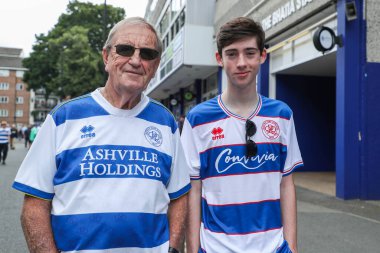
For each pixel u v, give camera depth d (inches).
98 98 63.8
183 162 71.1
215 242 77.3
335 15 312.2
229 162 78.9
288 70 439.5
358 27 283.7
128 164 60.7
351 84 282.0
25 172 58.8
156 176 62.7
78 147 59.7
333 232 194.2
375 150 284.0
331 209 250.2
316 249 167.3
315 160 475.2
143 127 64.4
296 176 422.0
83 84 1249.4
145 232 60.5
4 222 202.2
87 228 57.3
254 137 79.0
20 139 1881.2
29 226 57.7
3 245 163.3
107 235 57.6
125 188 59.4
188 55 569.6
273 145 79.9
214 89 654.5
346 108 280.5
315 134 475.5
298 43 394.9
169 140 67.5
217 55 83.6
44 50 1464.1
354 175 282.5
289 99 467.5
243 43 77.7
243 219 77.4
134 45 63.2
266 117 80.7
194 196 80.4
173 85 852.6
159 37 67.7
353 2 277.1
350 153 281.4
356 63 283.1
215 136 79.8
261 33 79.4
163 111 69.3
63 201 58.6
